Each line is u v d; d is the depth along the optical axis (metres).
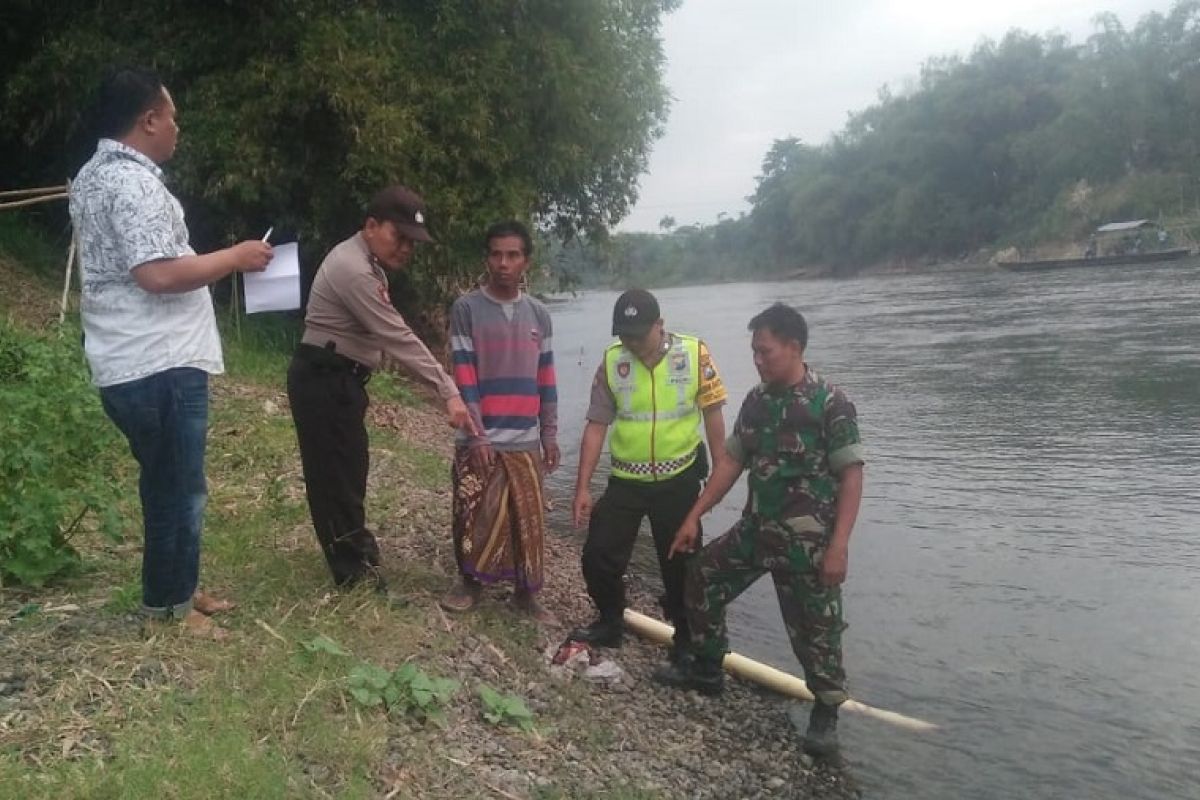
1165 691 5.29
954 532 8.20
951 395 15.31
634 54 16.91
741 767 4.61
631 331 5.02
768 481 4.69
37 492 4.98
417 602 5.29
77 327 10.16
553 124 15.12
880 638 6.13
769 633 6.30
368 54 12.96
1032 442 11.48
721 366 21.22
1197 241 64.44
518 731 4.32
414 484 8.13
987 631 6.17
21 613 4.36
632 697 5.09
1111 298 33.88
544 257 16.23
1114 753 4.74
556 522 8.72
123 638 4.16
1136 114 76.75
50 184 15.16
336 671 4.20
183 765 3.32
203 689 3.87
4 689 3.74
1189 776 4.52
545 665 5.15
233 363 11.20
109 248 3.75
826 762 4.72
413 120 13.02
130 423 3.86
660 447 5.20
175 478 4.00
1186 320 23.77
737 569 4.91
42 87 13.53
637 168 17.69
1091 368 16.94
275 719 3.79
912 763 4.71
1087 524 8.20
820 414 4.60
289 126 13.34
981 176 89.44
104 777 3.21
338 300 4.73
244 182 12.78
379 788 3.58
